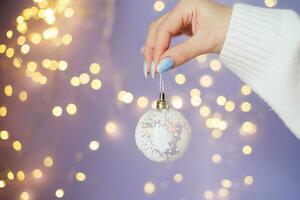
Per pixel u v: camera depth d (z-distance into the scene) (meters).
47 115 1.12
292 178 1.02
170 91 1.06
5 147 1.14
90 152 1.09
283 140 1.03
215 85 1.05
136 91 1.08
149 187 1.06
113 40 1.10
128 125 1.08
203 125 1.05
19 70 1.14
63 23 1.13
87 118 1.10
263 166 1.03
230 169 1.04
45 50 1.13
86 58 1.11
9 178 1.13
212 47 0.56
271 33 0.55
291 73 0.54
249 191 1.03
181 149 0.52
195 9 0.57
